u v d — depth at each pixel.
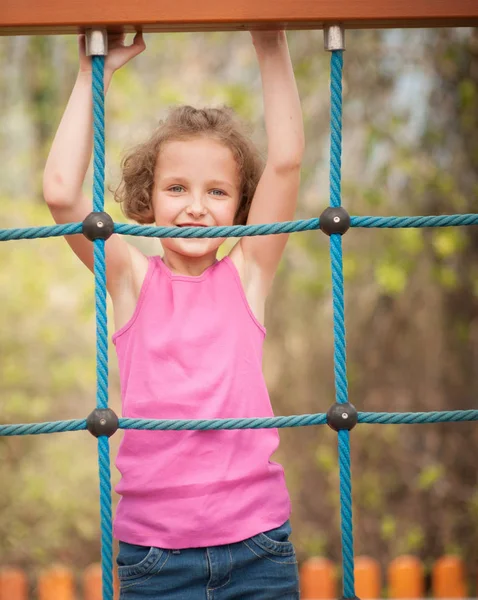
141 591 3.71
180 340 3.80
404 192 10.20
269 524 3.75
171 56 11.13
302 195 10.32
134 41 3.76
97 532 11.23
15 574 7.28
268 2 3.53
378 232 10.24
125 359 3.88
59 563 11.18
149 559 3.68
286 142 3.87
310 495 10.97
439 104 10.13
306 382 10.83
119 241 3.93
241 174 4.06
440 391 10.55
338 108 3.70
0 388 11.22
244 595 3.72
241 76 11.08
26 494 11.14
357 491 10.80
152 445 3.77
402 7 3.54
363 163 10.25
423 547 10.77
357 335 10.60
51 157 3.75
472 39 10.00
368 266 10.34
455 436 10.77
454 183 10.07
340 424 3.66
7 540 11.16
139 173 4.11
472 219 3.78
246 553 3.70
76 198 3.76
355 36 10.20
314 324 10.80
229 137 4.00
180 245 3.89
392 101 10.19
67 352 11.34
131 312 3.94
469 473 10.77
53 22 3.49
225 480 3.71
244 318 3.93
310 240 10.32
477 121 10.03
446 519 10.73
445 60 10.02
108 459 3.59
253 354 3.90
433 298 10.45
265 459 3.79
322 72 10.31
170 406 3.72
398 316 10.52
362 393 10.61
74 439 11.34
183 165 3.94
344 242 10.30
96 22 3.50
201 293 3.91
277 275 10.73
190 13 3.51
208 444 3.74
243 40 11.03
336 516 10.92
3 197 11.16
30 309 11.21
